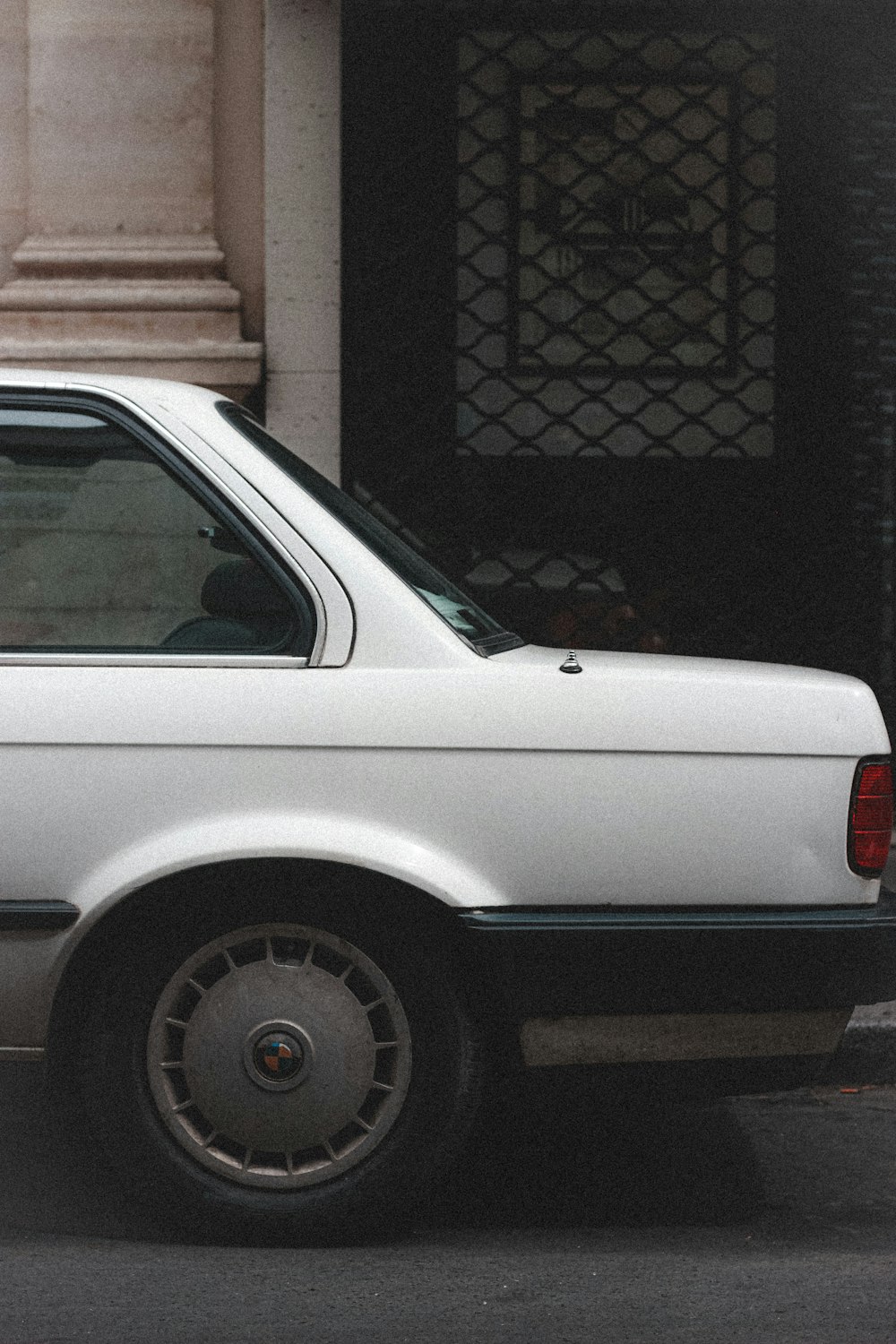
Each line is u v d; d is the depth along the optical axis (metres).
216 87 9.55
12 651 4.48
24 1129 5.57
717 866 4.46
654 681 4.50
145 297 9.48
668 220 9.57
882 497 9.65
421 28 9.50
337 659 4.45
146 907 4.45
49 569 4.53
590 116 9.56
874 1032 6.33
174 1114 4.50
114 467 4.58
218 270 9.56
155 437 4.59
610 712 4.45
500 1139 5.61
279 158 9.48
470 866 4.40
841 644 9.67
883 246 9.59
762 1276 4.38
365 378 9.62
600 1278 4.36
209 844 4.33
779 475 9.65
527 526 9.66
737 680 4.54
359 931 4.44
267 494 4.54
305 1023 4.46
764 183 9.57
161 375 9.48
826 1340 3.94
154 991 4.47
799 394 9.64
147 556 4.53
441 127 9.55
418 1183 4.50
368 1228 4.54
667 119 9.55
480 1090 4.51
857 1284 4.33
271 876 4.43
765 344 9.62
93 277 9.57
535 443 9.65
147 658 4.45
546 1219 4.84
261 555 4.50
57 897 4.37
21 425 4.59
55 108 9.55
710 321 9.61
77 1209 4.85
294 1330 3.98
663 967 4.43
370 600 4.48
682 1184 5.19
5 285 9.62
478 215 9.59
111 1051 4.46
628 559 9.66
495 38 9.54
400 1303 4.16
